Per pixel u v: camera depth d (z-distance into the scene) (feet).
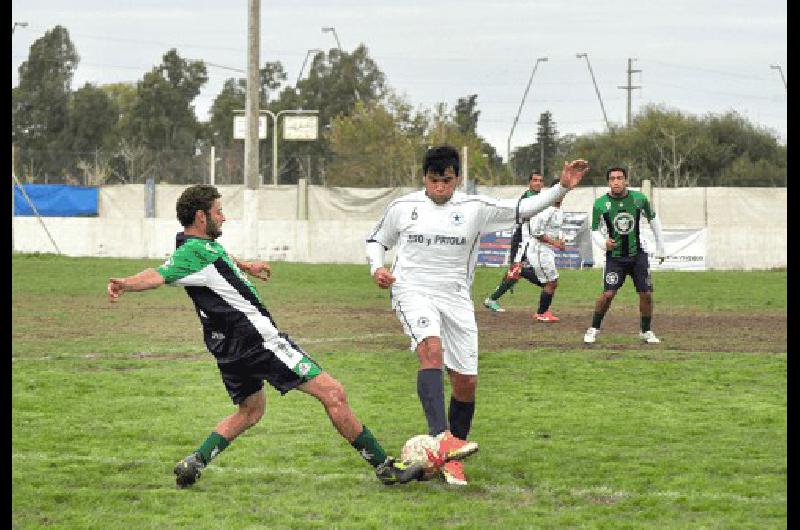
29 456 46.88
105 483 42.73
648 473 43.96
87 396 60.95
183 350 79.77
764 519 37.99
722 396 61.77
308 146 446.60
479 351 80.59
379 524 37.45
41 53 471.21
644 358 76.95
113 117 471.21
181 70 476.95
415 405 59.06
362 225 203.92
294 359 41.22
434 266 44.96
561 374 69.56
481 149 415.23
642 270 84.69
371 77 493.77
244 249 171.12
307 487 42.16
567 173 43.83
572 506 39.73
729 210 188.34
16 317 101.96
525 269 101.40
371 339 88.07
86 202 213.87
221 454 47.09
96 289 133.18
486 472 44.24
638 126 371.35
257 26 167.63
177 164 390.63
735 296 131.23
